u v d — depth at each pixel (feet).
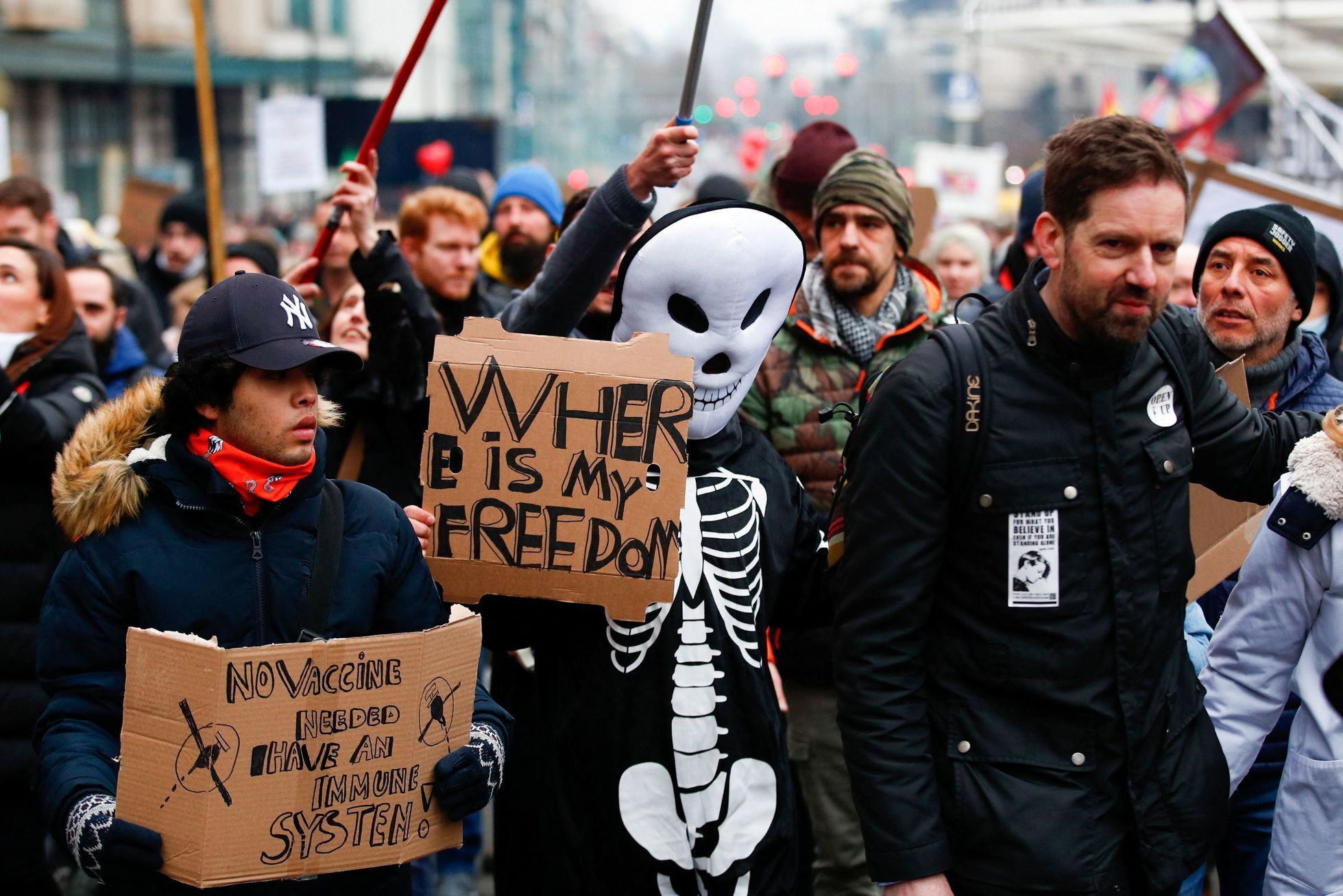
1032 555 8.71
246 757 7.79
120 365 19.08
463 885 15.48
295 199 116.78
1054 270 8.76
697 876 9.75
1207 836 8.96
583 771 9.87
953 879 8.87
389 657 8.09
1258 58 25.93
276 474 8.54
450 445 9.77
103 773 8.18
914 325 14.16
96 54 103.19
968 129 110.01
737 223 9.94
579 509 9.68
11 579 12.91
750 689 9.90
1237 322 12.36
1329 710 9.59
